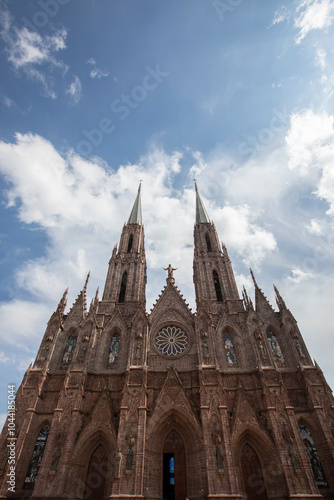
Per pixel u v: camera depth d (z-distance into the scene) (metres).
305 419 44.12
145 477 39.06
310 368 48.50
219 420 42.34
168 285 65.06
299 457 38.91
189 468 41.19
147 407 45.34
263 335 52.94
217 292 66.62
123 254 75.12
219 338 54.88
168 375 48.16
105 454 42.41
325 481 38.94
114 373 49.81
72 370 48.50
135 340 52.59
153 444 42.16
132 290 65.62
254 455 42.03
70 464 39.75
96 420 43.88
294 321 55.44
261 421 43.03
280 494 37.69
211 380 46.66
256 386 47.59
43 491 37.06
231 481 37.19
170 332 56.97
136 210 92.44
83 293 63.56
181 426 44.69
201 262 71.88
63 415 43.41
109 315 59.91
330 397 44.97
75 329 57.50
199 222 84.50
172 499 43.56
